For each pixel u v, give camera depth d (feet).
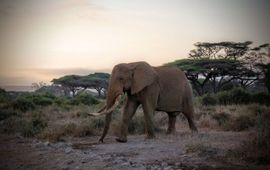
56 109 95.14
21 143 42.06
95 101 116.26
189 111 48.06
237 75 162.91
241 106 80.69
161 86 45.47
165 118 59.06
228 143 35.09
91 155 32.53
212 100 100.42
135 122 50.52
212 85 165.99
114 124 50.29
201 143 33.63
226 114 59.67
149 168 27.22
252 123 49.62
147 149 34.30
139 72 42.83
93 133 48.88
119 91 41.47
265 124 39.88
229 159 28.58
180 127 55.72
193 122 48.49
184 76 48.42
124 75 42.11
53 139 44.68
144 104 43.06
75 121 59.06
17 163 32.53
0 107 92.32
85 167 29.32
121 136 40.88
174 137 41.42
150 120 42.80
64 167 30.17
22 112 85.92
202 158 29.37
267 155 27.94
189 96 48.11
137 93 43.01
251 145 29.53
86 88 196.54
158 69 46.80
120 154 32.78
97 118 54.70
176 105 46.62
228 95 101.04
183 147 34.27
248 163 27.55
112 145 37.99
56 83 197.57
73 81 194.80
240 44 158.30
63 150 36.06
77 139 45.27
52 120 66.33
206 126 54.95
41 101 112.68
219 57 164.55
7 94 144.77
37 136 47.34
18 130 52.75
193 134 42.83
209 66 158.20
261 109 65.82
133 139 43.19
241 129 49.21
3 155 35.37
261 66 156.56
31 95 119.65
